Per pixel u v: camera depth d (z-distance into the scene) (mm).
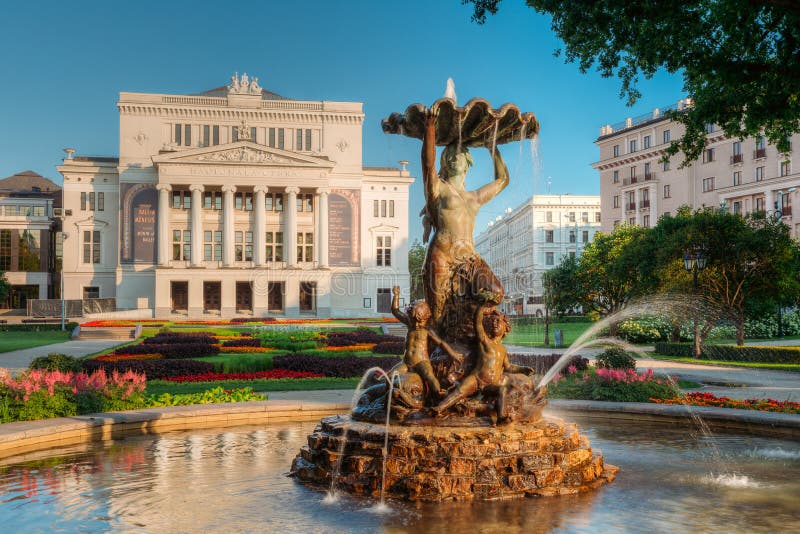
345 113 77938
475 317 8477
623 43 15719
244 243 73062
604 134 85812
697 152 18203
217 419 12430
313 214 74438
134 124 74875
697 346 32500
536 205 96000
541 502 7152
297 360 22562
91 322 55969
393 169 81062
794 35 15289
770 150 63531
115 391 12922
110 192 74812
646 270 39500
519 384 8359
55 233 86125
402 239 78250
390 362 23281
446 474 7344
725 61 15523
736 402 13156
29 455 9703
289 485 7945
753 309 41312
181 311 69500
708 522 6551
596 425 12445
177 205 72125
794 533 6254
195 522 6586
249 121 76875
